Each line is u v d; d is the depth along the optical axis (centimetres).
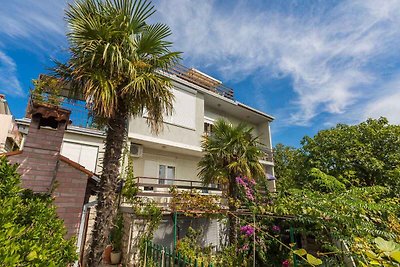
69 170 488
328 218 453
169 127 1066
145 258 602
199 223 848
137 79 468
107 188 439
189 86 1214
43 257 190
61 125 500
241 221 686
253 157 805
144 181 1016
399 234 378
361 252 312
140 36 543
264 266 621
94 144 968
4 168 268
